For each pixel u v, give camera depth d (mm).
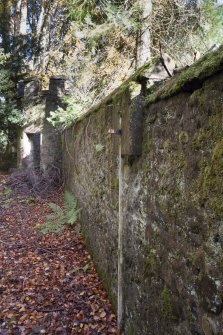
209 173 1312
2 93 10016
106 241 3281
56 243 4773
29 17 15008
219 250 1227
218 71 1255
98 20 6871
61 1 8758
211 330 1281
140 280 2205
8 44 11156
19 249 4586
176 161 1654
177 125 1646
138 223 2256
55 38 11906
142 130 2203
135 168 2326
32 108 10031
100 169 3596
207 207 1319
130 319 2428
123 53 6762
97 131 3771
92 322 2809
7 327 2779
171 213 1692
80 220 5191
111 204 3066
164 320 1780
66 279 3600
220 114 1248
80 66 7039
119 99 2619
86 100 6941
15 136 11352
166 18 5926
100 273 3549
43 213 6508
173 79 1846
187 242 1507
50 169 9086
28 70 11430
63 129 8234
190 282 1468
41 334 2674
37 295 3295
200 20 5488
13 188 8258
